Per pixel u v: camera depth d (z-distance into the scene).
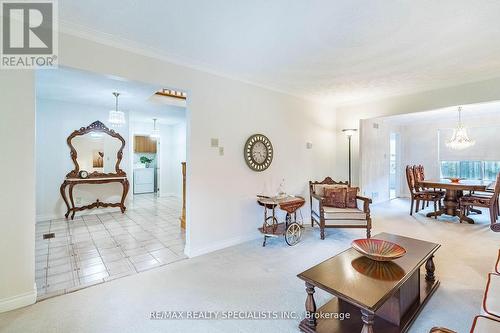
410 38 2.30
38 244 3.33
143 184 8.46
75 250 3.12
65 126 4.77
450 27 2.10
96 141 5.11
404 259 1.88
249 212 3.56
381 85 3.73
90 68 2.28
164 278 2.40
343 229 4.06
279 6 1.83
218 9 1.87
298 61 2.85
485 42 2.37
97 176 5.05
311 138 4.53
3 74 1.88
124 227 4.18
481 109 5.18
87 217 4.88
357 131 4.69
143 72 2.59
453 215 4.82
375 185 6.15
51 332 1.66
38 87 3.71
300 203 3.47
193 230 2.98
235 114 3.38
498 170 5.75
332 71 3.17
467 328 1.70
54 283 2.29
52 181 4.68
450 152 6.45
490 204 4.09
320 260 2.83
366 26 2.10
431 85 3.71
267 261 2.80
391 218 4.77
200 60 2.83
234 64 2.95
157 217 4.91
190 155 2.95
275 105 3.91
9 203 1.90
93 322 1.76
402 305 1.73
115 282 2.32
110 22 2.07
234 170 3.38
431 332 1.15
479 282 2.29
